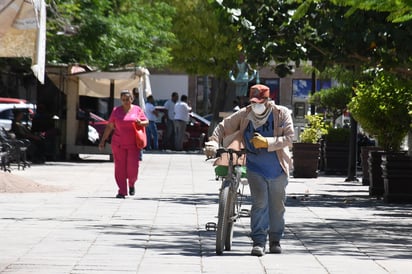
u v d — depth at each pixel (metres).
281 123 22.11
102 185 44.22
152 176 51.50
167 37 72.81
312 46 36.62
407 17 22.20
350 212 33.94
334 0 23.31
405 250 23.92
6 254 21.78
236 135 22.38
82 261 20.86
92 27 64.62
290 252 23.11
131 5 73.56
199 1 88.69
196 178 50.47
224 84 87.94
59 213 31.23
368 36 33.31
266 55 37.03
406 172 37.91
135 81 67.88
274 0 36.16
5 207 32.81
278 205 22.44
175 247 23.48
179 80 116.00
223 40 87.06
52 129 63.22
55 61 65.31
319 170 60.66
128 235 25.75
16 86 83.19
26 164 55.59
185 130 86.75
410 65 35.28
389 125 40.88
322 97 63.31
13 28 23.11
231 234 23.05
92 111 81.00
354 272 20.05
